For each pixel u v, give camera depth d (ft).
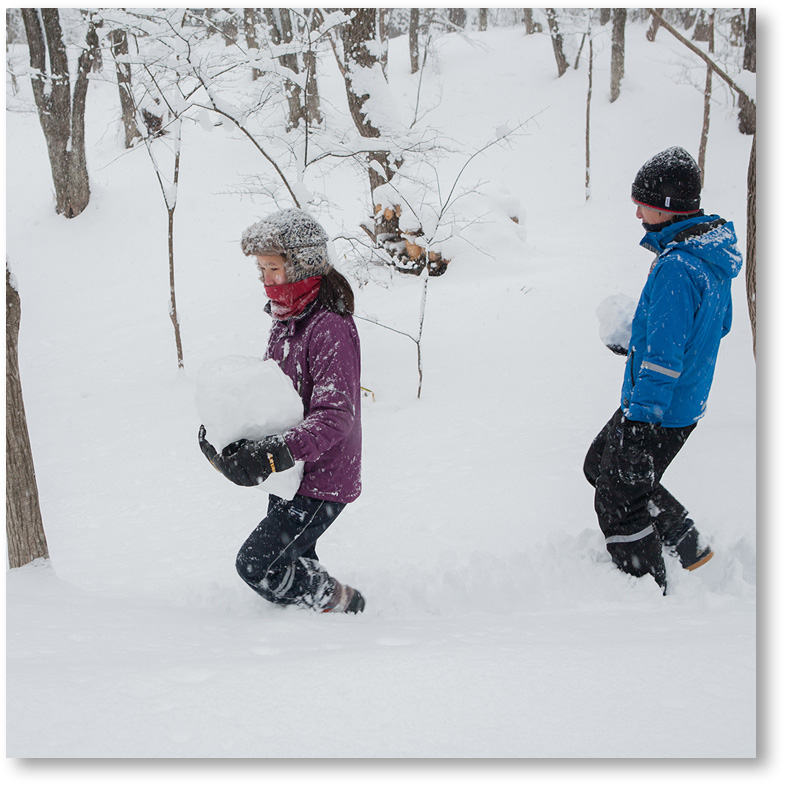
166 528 14.98
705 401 9.37
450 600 9.66
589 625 7.48
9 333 9.89
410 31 97.66
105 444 22.16
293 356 8.24
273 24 42.98
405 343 28.12
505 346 26.66
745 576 9.80
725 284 9.20
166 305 47.29
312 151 28.43
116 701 5.14
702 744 4.60
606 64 91.71
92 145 81.71
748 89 14.84
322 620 8.31
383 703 5.12
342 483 8.39
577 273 35.27
